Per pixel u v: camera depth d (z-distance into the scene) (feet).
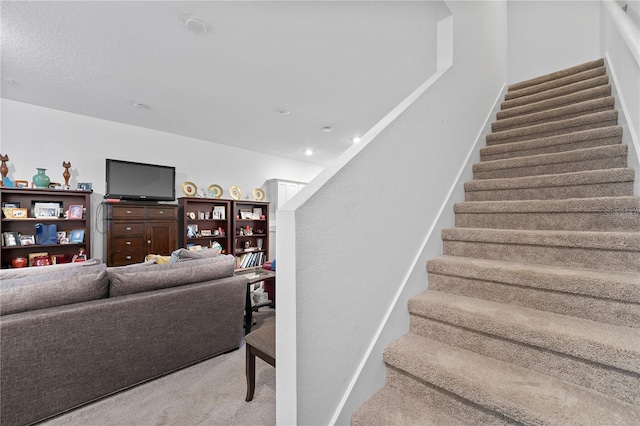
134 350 6.17
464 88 7.14
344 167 3.43
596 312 3.58
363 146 3.79
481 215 5.93
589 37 12.70
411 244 4.76
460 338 3.93
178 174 15.65
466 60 7.26
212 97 10.97
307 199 2.95
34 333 5.07
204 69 9.02
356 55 8.45
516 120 8.38
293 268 2.81
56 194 11.59
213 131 15.08
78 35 7.25
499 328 3.54
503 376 3.25
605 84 7.81
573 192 5.52
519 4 14.55
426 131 5.36
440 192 5.85
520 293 4.14
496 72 9.98
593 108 7.15
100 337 5.73
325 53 8.35
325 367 3.14
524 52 14.38
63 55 8.09
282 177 20.93
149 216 13.33
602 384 2.97
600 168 5.73
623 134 5.79
